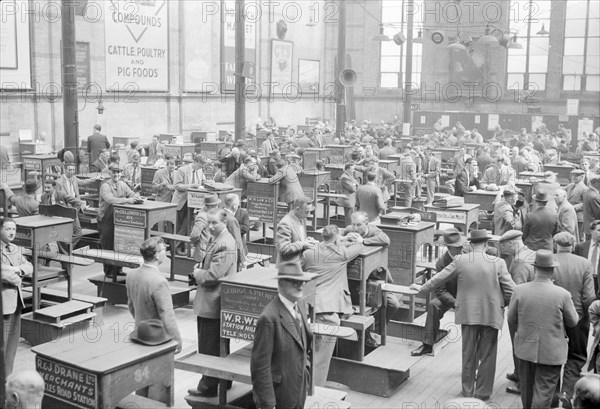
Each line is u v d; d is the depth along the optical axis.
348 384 8.70
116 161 12.35
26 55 25.53
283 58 41.25
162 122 32.31
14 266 8.46
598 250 11.00
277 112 41.28
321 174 17.61
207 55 34.62
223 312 7.31
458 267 8.20
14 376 5.18
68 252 10.80
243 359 7.30
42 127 26.36
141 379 6.01
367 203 14.85
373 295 9.12
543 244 11.86
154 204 12.09
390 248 10.38
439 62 44.66
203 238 10.26
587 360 8.50
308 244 8.91
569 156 31.09
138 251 11.70
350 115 44.69
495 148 27.70
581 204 15.95
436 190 23.80
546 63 43.69
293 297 5.91
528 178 19.73
